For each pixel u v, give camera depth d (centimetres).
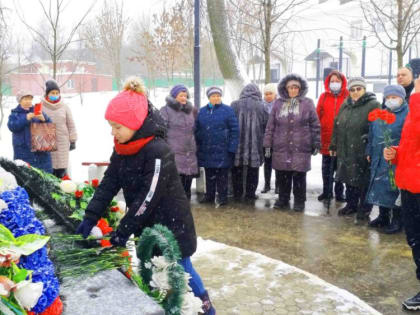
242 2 1106
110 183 232
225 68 847
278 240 486
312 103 585
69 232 231
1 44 1213
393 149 344
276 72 3111
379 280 382
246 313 299
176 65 1905
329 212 600
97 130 1256
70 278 177
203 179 719
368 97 549
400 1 730
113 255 197
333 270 403
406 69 538
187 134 616
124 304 157
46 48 941
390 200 496
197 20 757
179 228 230
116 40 2066
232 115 619
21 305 126
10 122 529
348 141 556
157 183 214
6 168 277
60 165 592
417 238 340
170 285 183
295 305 310
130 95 215
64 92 2514
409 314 323
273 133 606
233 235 504
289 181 615
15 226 154
